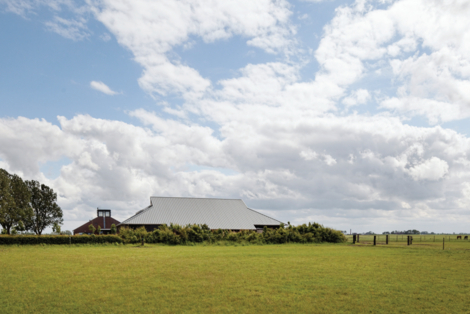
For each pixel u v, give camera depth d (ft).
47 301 36.86
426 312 33.40
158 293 40.42
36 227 231.71
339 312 33.22
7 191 186.50
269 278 50.42
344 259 77.30
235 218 199.93
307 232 161.27
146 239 142.00
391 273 55.57
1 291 41.52
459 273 55.88
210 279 49.47
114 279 49.49
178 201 202.08
